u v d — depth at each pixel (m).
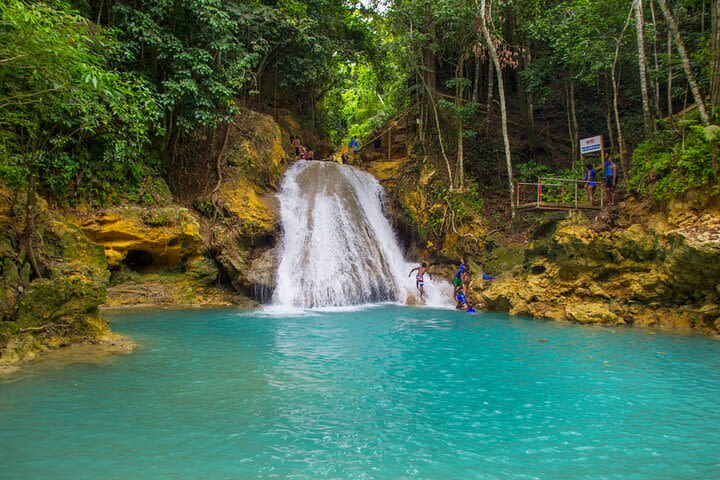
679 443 4.82
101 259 10.70
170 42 14.91
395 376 7.23
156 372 7.11
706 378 7.20
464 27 21.30
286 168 20.70
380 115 33.47
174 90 15.20
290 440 4.75
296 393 6.30
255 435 4.84
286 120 25.36
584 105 25.05
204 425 5.09
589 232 13.04
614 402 6.09
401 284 17.69
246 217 16.39
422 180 20.42
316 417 5.43
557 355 8.70
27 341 7.62
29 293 7.93
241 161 17.73
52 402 5.65
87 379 6.60
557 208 14.60
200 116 15.58
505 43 21.02
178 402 5.80
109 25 15.09
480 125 24.38
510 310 14.06
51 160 13.12
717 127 10.71
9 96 7.68
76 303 8.55
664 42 19.39
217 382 6.70
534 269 14.64
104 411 5.41
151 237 14.45
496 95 26.91
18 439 4.59
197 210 16.73
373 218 19.97
